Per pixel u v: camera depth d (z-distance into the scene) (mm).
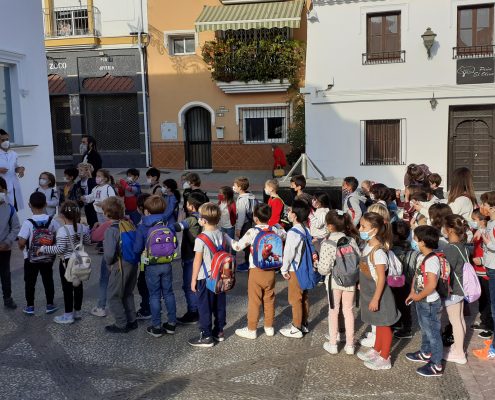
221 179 18797
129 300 6203
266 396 4668
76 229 6367
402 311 5828
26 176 11852
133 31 20250
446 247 5270
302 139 18391
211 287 5578
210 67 20078
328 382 4918
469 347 5652
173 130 20797
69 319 6398
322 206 7371
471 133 16266
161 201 5992
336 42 16406
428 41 15555
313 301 7254
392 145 16625
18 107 11773
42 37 12516
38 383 4953
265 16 18688
